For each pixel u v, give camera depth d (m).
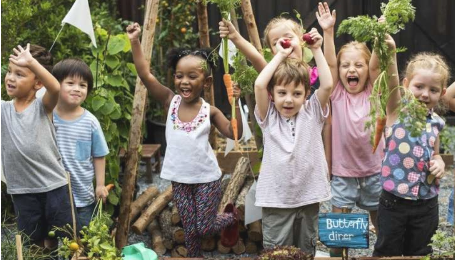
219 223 3.88
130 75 5.61
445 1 7.41
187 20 6.82
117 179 4.58
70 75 3.78
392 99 3.38
